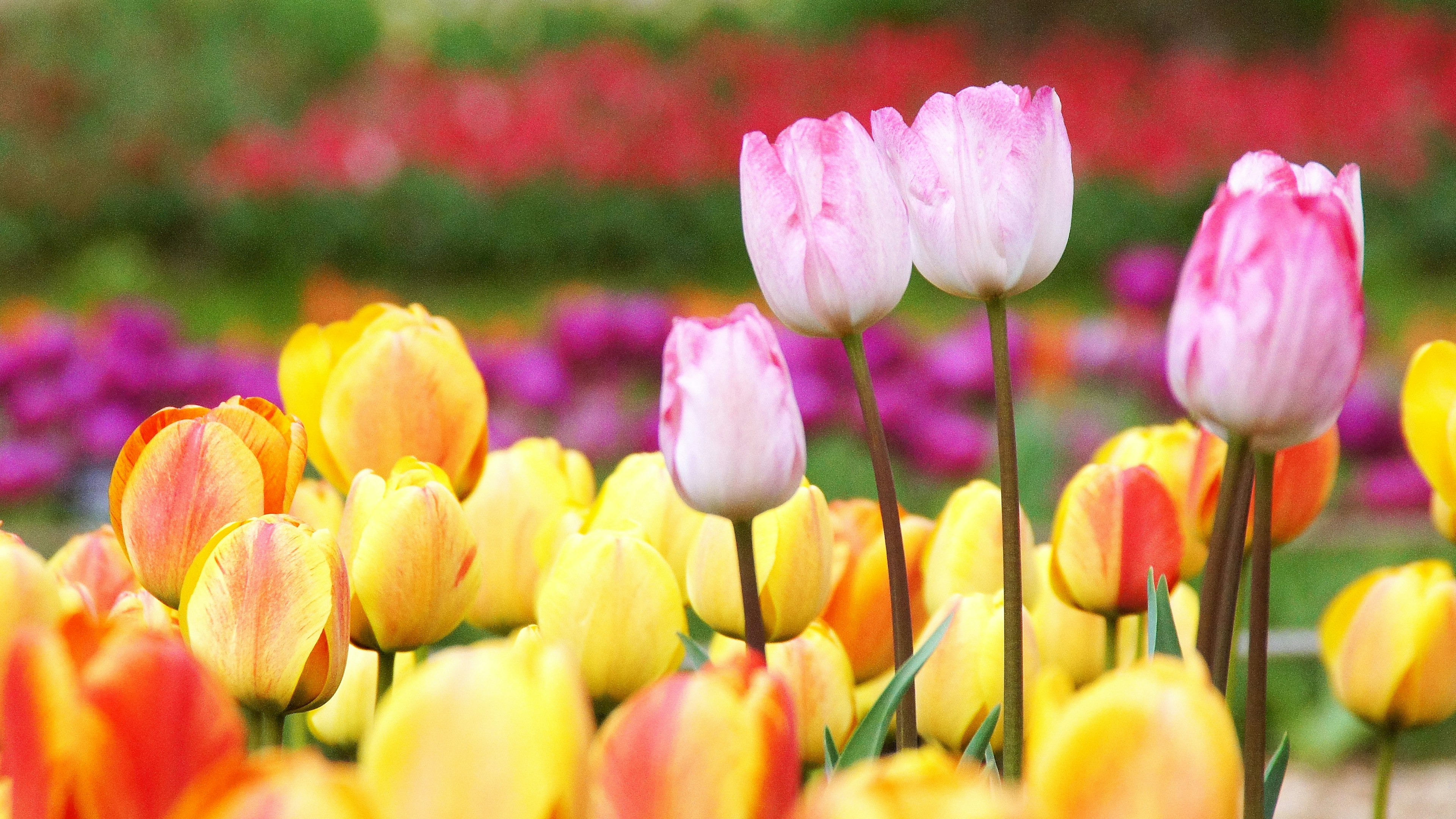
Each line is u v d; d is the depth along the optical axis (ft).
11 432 15.79
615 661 4.75
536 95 44.86
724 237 43.93
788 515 4.87
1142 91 44.73
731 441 4.57
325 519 5.12
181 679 4.02
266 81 48.60
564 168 43.47
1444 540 14.38
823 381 14.48
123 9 50.52
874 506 5.20
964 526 5.11
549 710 3.96
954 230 4.60
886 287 4.65
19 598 4.53
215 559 4.46
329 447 5.02
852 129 4.63
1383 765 5.20
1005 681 4.59
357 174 42.96
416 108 44.88
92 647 4.14
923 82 45.73
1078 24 57.72
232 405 4.72
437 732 3.93
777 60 47.06
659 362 15.92
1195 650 4.50
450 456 5.03
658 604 4.75
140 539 4.65
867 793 3.85
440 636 4.72
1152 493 4.92
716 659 5.14
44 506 15.20
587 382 15.99
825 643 4.89
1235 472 4.45
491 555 5.14
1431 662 5.09
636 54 48.83
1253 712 4.59
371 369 4.99
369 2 55.42
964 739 4.91
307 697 4.49
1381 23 48.47
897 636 4.71
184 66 48.24
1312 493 5.02
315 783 3.87
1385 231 40.63
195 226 44.47
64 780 4.00
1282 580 13.96
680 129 43.98
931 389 15.21
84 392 14.33
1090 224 40.68
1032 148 4.59
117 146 44.47
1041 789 3.95
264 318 38.34
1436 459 4.95
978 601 4.92
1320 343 4.35
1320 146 40.81
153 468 4.64
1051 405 17.61
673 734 3.99
